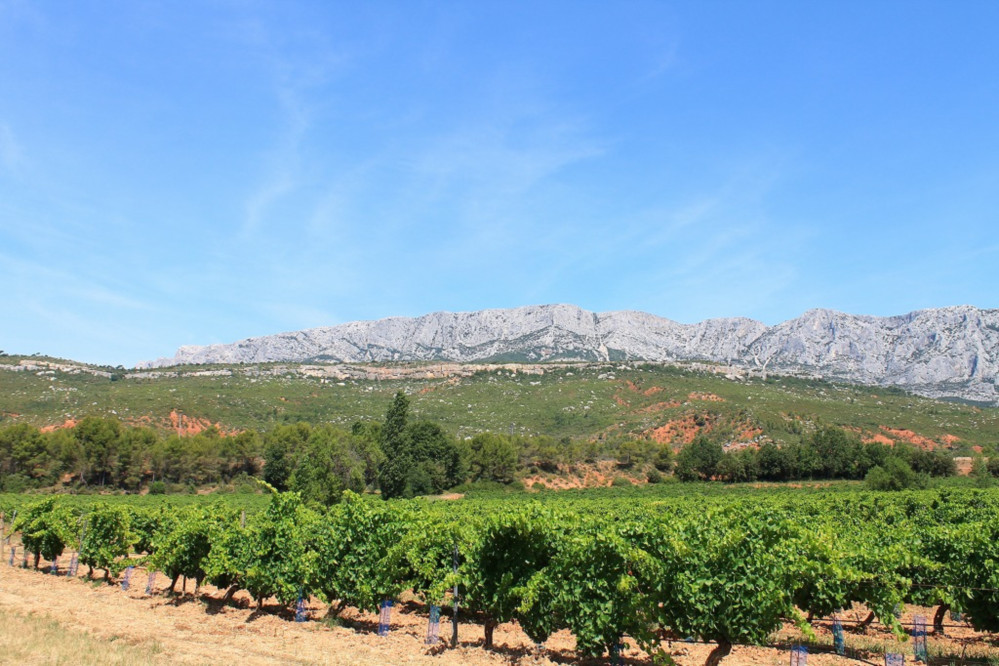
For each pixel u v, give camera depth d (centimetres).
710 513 1445
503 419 13650
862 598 1502
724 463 8750
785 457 8550
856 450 8538
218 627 1616
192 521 2042
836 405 13712
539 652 1436
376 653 1397
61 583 2323
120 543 2352
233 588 1973
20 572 2584
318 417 12888
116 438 8019
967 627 1752
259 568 1744
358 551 1680
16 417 9619
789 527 1320
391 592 1673
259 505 5541
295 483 6400
